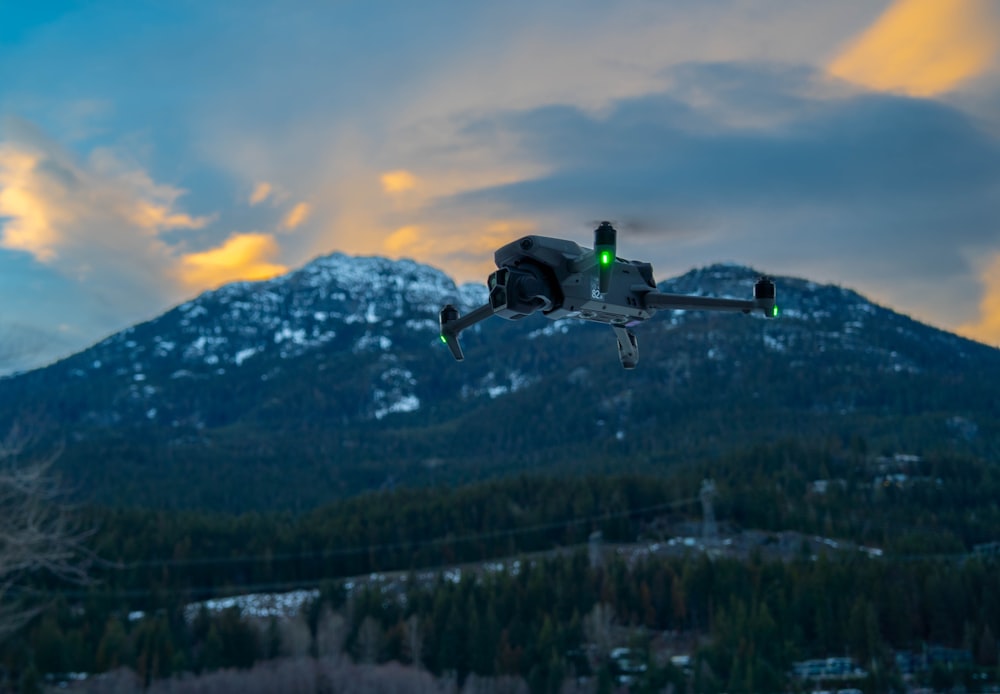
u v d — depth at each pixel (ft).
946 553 483.51
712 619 393.91
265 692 348.79
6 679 328.08
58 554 108.99
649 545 521.65
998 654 361.92
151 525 508.12
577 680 352.49
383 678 352.90
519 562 513.86
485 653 365.40
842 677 350.23
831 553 502.38
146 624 374.02
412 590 436.76
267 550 504.02
